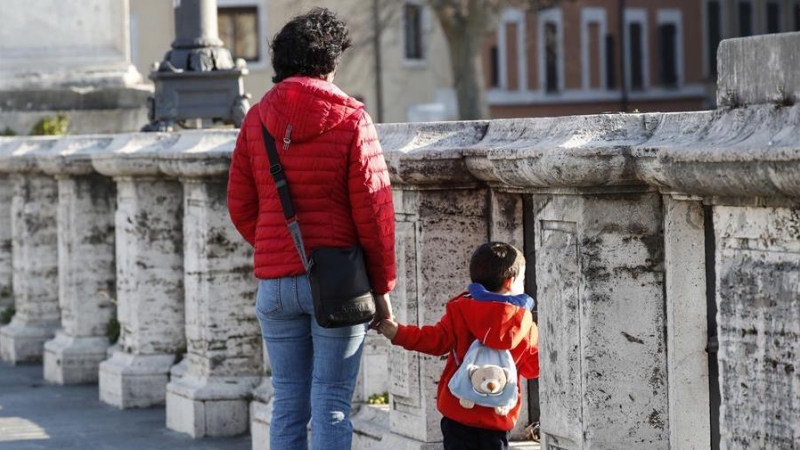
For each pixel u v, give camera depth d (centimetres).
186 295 1816
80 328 2233
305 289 1130
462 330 1138
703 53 12125
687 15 12019
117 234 2041
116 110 3186
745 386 871
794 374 837
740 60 865
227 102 2083
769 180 806
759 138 827
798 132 802
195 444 1720
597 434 1069
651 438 1069
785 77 827
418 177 1258
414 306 1302
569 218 1071
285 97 1119
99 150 2198
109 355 2111
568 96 11525
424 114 10238
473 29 8381
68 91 3169
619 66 11781
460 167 1255
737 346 875
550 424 1109
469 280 1297
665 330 1062
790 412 841
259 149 1136
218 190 1773
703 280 1030
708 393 1037
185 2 2089
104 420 1900
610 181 1028
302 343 1162
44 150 2475
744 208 865
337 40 1146
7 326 2566
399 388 1333
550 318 1101
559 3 8775
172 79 2073
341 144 1116
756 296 859
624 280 1061
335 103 1117
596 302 1062
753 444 867
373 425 1415
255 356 1781
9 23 3212
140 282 1991
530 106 11356
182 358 1988
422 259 1290
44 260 2506
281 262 1133
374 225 1120
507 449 1151
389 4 9000
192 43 2091
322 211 1120
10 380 2292
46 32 3234
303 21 1143
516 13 11238
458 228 1294
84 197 2227
